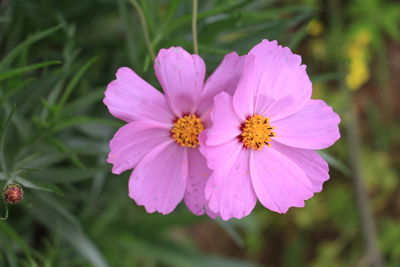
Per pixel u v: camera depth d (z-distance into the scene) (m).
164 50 0.49
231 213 0.50
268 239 1.03
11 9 0.61
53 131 0.54
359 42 0.95
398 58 1.07
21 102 0.58
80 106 0.56
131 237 0.70
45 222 0.63
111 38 0.67
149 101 0.49
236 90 0.48
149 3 0.59
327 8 0.88
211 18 0.59
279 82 0.50
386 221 1.04
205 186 0.49
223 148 0.49
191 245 0.92
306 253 1.04
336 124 0.51
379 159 1.03
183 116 0.50
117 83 0.49
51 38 0.65
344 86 0.92
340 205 1.00
